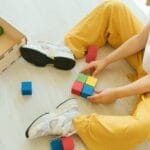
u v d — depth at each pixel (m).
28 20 1.56
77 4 1.67
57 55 1.32
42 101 1.29
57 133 1.17
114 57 1.35
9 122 1.21
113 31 1.41
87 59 1.42
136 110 1.16
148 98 1.18
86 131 1.13
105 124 1.10
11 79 1.33
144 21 1.66
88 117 1.16
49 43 1.39
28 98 1.29
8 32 1.39
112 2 1.38
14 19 1.56
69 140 1.15
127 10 1.38
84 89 1.30
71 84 1.35
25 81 1.33
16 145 1.16
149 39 1.23
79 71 1.39
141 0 1.77
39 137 1.18
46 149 1.16
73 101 1.25
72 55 1.35
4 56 1.29
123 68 1.43
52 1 1.66
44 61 1.35
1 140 1.16
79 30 1.42
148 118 1.09
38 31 1.52
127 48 1.32
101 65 1.36
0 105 1.25
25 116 1.24
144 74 1.31
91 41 1.43
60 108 1.23
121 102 1.32
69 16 1.61
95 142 1.13
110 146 1.12
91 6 1.68
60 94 1.32
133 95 1.25
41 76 1.36
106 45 1.50
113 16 1.37
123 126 1.08
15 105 1.26
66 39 1.43
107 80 1.39
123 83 1.39
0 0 1.62
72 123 1.17
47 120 1.17
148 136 1.10
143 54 1.32
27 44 1.36
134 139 1.09
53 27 1.55
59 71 1.38
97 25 1.40
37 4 1.63
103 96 1.24
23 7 1.61
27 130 1.16
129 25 1.36
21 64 1.38
